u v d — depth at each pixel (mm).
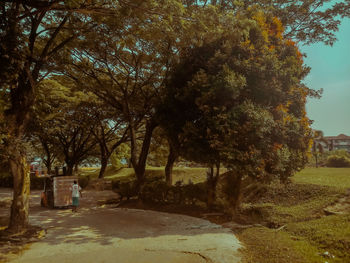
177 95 12883
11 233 9312
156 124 17547
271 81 11711
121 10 8523
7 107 12180
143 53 15508
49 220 12000
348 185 11945
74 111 24938
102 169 28609
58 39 13773
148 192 16156
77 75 18141
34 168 43000
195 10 10391
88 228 10344
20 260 6918
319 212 10250
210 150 11844
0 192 26688
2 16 8102
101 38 13195
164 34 10711
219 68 12109
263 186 14219
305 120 13102
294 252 6957
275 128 11664
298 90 12711
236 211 12445
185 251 7340
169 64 15836
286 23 17703
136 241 8430
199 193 14391
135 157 17266
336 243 7098
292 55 13312
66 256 7141
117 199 18875
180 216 12586
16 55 8375
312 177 14742
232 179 13117
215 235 9031
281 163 11734
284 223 10102
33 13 8820
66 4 8070
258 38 12359
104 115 26219
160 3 8688
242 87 11258
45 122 21672
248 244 8023
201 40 11961
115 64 17656
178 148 13945
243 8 14797
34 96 10273
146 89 18703
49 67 14609
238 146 11367
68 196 16219
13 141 9297
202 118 12320
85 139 30469
